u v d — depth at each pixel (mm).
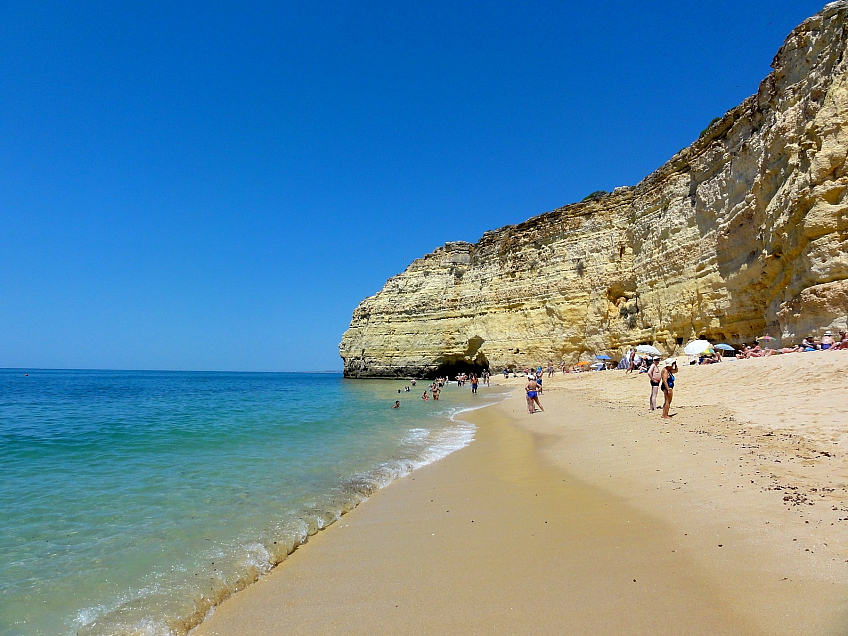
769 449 7918
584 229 45500
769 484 6152
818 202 18391
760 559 4199
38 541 6004
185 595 4609
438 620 3830
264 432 16062
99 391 49750
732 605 3547
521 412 20562
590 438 11539
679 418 12367
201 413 23672
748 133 27281
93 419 20688
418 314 62812
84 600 4555
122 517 6891
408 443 13555
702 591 3805
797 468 6711
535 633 3484
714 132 31094
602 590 4008
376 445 13211
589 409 17875
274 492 8203
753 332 25406
